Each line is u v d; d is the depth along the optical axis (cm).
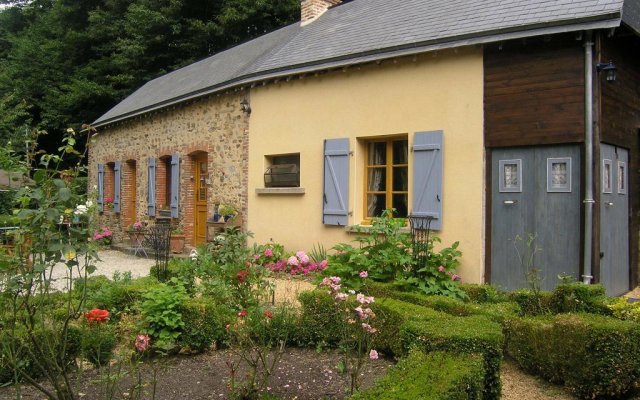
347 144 795
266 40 1263
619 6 553
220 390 347
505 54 639
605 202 612
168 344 395
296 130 878
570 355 382
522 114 626
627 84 670
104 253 1223
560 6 618
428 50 682
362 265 573
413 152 719
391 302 453
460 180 674
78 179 319
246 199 970
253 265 463
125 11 2098
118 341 417
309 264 555
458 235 673
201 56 1978
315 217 845
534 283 541
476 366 309
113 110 1577
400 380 286
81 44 2128
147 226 1273
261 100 941
